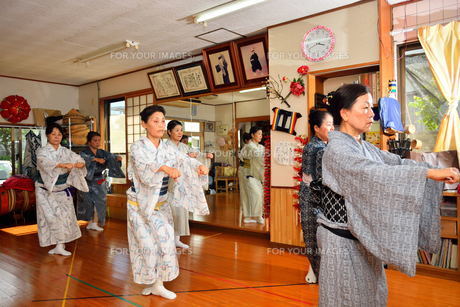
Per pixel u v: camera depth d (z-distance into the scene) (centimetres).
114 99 670
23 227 559
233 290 278
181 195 284
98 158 509
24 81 662
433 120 334
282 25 402
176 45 484
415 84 341
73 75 645
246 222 483
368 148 144
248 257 368
